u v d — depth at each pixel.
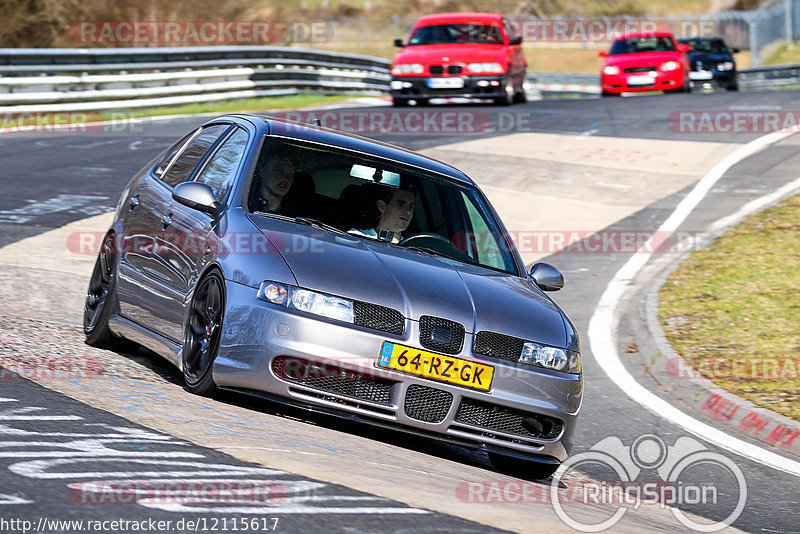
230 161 21.33
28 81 69.12
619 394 26.56
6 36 125.50
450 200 22.19
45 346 21.30
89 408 15.86
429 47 83.62
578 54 189.62
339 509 11.85
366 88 106.62
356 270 18.22
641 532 14.60
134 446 13.73
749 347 29.53
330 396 17.27
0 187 45.19
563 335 19.14
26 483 11.49
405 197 21.47
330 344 17.16
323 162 21.44
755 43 183.00
